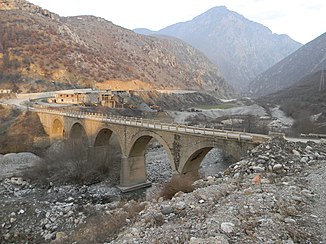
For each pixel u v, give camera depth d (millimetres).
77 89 118062
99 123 47562
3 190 40062
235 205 12328
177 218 12641
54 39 141500
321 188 13461
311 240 9328
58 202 35219
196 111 120750
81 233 18000
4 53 118938
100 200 38406
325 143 21438
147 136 37625
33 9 169500
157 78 181375
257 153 19500
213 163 53219
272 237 9492
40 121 69000
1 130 63562
